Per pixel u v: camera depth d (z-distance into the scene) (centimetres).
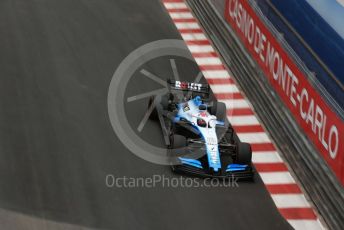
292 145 5347
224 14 7169
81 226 4188
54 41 6806
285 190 4938
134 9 7900
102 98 5788
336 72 4875
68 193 4488
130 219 4309
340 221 4506
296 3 5578
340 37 4903
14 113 5372
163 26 7575
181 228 4297
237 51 6725
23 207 4297
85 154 4941
